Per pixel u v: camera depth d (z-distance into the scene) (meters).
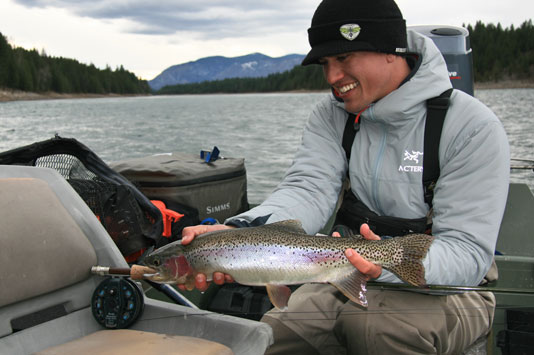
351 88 2.06
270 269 1.66
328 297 2.14
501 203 1.84
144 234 2.72
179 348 1.46
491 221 1.82
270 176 7.39
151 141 12.59
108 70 141.25
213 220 3.25
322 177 2.28
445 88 1.99
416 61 2.10
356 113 2.15
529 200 4.21
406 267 1.63
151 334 1.60
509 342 2.31
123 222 2.63
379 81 2.01
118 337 1.58
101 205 2.56
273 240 1.67
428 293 1.93
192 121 22.02
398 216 2.09
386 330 1.87
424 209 2.05
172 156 3.85
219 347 1.48
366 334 1.90
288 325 2.05
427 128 2.00
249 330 1.59
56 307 1.67
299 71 148.50
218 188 3.52
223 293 2.51
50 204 1.70
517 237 3.63
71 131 15.96
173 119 23.86
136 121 22.22
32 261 1.57
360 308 1.96
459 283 1.80
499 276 2.82
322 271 1.65
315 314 2.07
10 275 1.50
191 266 1.69
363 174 2.17
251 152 10.20
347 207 2.25
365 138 2.20
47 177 1.81
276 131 15.50
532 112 16.16
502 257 2.88
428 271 1.72
